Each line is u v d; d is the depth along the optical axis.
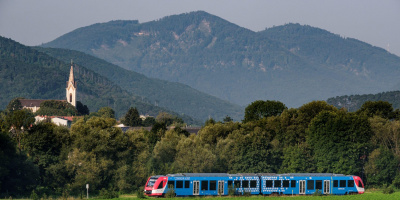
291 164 145.25
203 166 135.50
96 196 111.88
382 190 132.88
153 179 110.19
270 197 109.62
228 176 113.25
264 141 146.75
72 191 117.44
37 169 117.81
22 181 114.12
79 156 120.88
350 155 143.88
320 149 147.50
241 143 145.12
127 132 134.75
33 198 102.81
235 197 108.19
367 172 143.38
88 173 118.38
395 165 143.00
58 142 127.75
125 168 122.06
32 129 127.75
